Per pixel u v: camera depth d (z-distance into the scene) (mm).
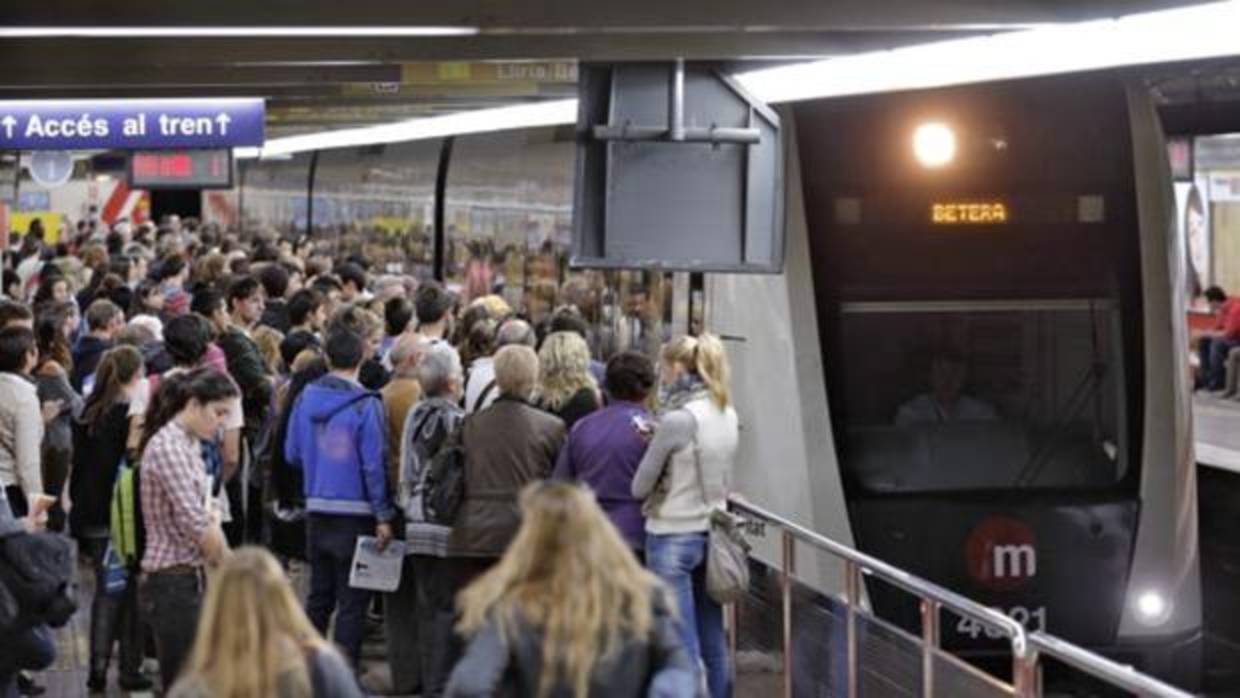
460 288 30297
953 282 15695
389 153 35156
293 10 14125
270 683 6934
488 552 13414
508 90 24297
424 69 22250
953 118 15703
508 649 7566
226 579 7027
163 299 23438
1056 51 13805
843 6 13734
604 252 15773
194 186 31734
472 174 29828
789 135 15766
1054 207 15703
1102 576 15656
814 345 15562
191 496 12430
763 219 15695
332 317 18562
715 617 13664
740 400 16734
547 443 13523
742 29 14000
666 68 15852
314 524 14711
